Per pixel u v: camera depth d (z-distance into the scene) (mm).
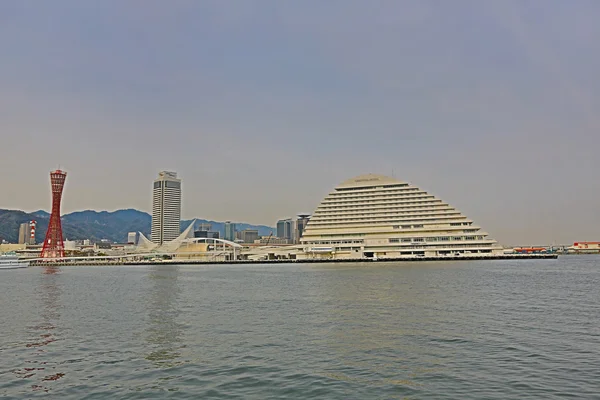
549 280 98125
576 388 25219
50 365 31250
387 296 69312
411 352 33406
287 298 70250
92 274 162250
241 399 24484
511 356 31906
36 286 103000
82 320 50531
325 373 28672
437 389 25438
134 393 25500
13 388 26469
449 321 45969
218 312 55656
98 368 30391
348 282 99188
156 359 32531
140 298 73875
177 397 24844
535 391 24844
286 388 26062
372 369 29359
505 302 60656
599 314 50031
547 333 39625
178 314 54500
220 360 32031
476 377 27375
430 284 89438
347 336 39375
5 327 46219
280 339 38594
